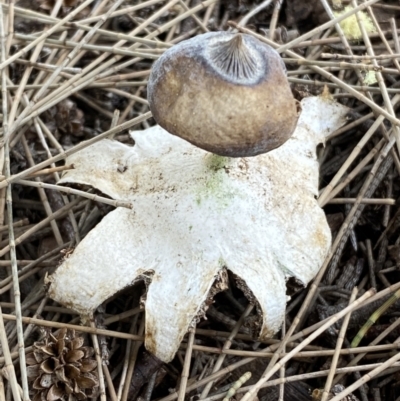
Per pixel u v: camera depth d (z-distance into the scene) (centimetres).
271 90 11
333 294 15
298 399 14
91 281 13
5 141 15
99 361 13
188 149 13
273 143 11
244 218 13
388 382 14
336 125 15
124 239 13
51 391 13
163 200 13
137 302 15
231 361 14
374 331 14
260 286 13
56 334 14
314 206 14
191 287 13
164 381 14
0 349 14
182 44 11
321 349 14
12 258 13
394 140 15
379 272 15
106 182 14
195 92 11
